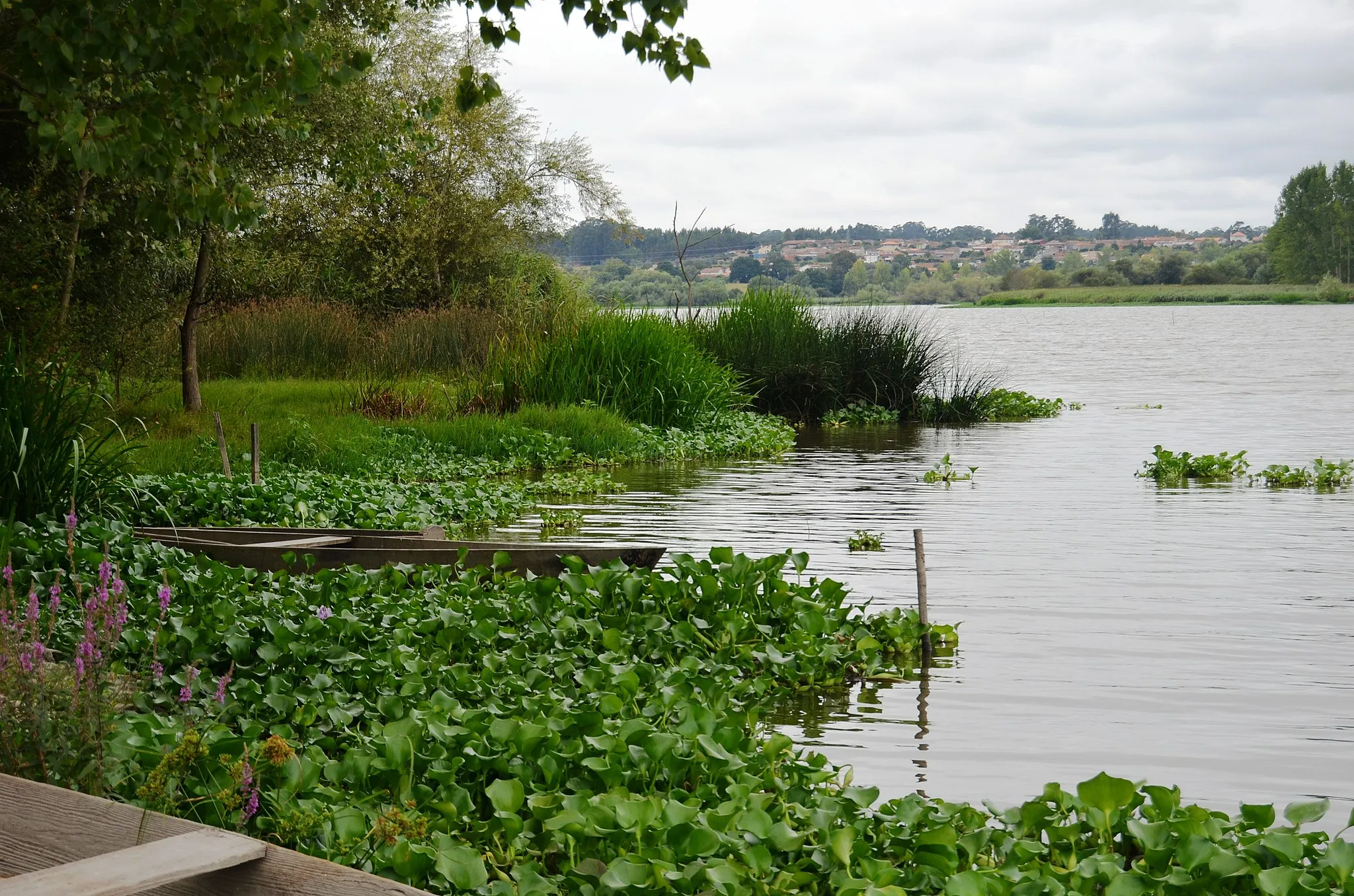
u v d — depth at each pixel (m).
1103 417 24.05
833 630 7.47
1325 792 5.32
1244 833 4.32
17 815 3.37
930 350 25.11
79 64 7.34
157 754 4.05
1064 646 7.60
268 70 7.94
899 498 13.98
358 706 5.35
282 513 11.20
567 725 4.99
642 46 7.39
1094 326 77.44
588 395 20.25
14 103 11.85
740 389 23.98
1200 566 9.98
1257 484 14.98
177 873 2.80
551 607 7.18
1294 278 127.81
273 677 5.52
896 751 5.80
